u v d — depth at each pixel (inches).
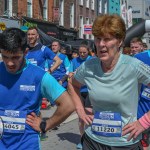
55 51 395.9
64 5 1349.7
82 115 141.3
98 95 132.6
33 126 124.6
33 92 124.4
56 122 125.4
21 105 124.8
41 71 125.2
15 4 981.2
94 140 137.3
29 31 294.5
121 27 127.6
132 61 129.8
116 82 129.6
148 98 188.5
